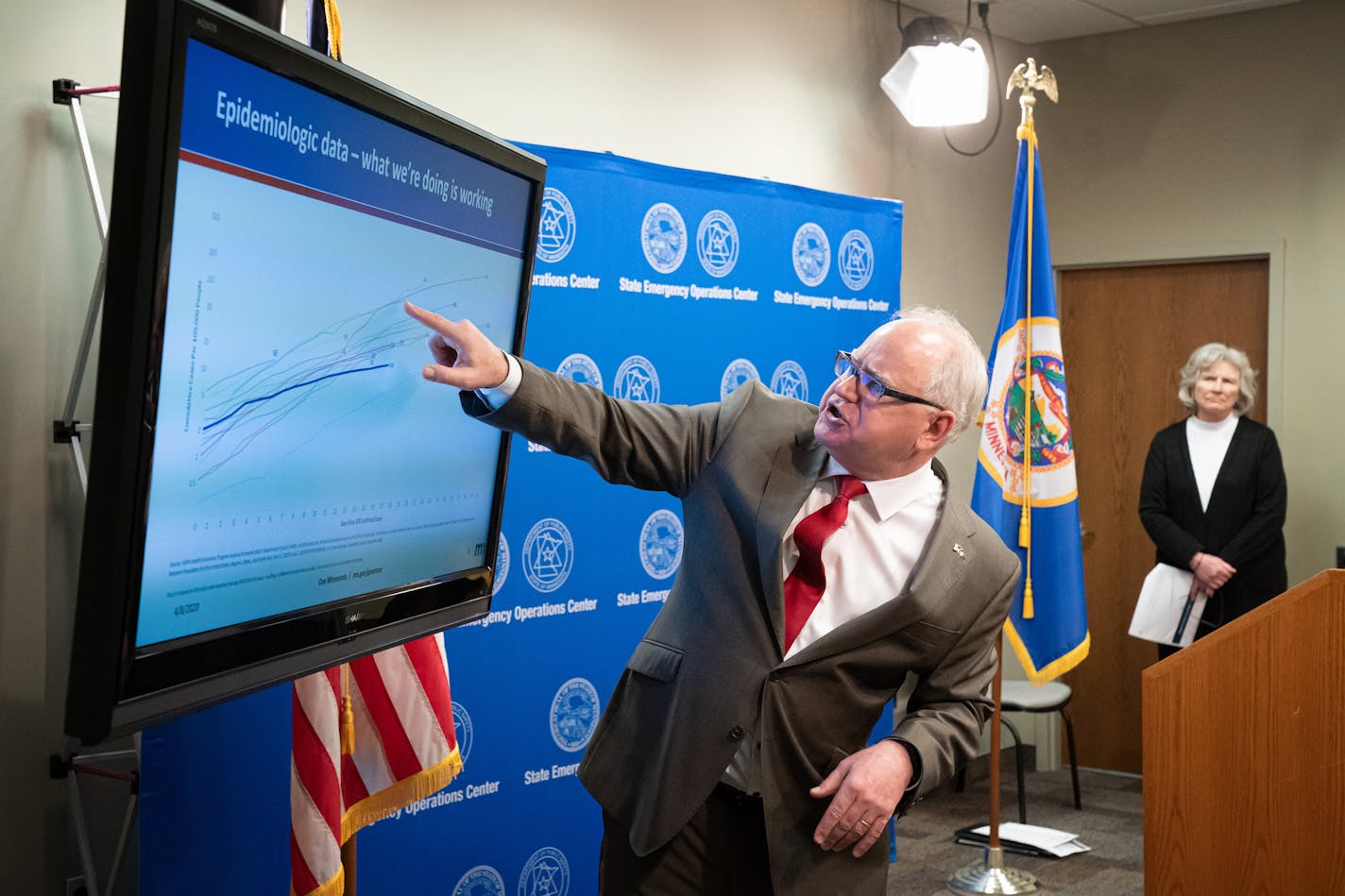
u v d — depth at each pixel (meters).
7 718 2.32
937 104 4.21
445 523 1.82
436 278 1.65
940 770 1.69
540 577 3.22
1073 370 5.49
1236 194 4.98
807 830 1.73
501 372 1.61
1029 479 3.75
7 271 2.31
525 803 3.19
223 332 1.28
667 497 3.51
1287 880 2.35
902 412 1.69
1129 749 5.27
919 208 4.92
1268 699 2.37
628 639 3.43
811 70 4.37
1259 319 5.01
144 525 1.19
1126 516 5.33
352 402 1.53
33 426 2.35
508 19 3.35
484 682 3.10
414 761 2.02
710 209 3.60
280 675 1.46
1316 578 2.33
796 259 3.83
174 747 2.43
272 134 1.29
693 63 3.91
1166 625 4.39
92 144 2.42
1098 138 5.32
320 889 1.84
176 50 1.13
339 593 1.57
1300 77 4.83
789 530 1.79
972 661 1.83
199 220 1.21
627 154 3.71
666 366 3.50
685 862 1.76
